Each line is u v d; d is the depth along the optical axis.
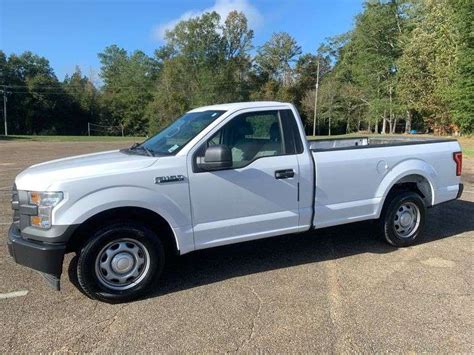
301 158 5.07
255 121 4.92
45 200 3.98
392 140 7.05
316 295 4.38
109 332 3.68
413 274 4.93
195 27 76.94
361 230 6.74
